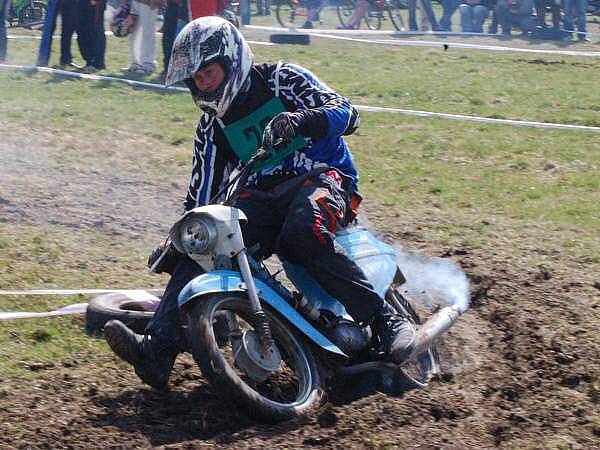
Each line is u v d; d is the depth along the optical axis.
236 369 11.63
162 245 11.77
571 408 10.98
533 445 9.95
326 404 10.70
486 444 10.00
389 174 23.14
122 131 26.16
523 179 23.19
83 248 16.78
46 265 15.76
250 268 10.95
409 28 58.72
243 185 10.77
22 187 20.12
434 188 21.92
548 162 24.70
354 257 11.62
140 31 36.75
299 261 10.94
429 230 18.83
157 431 10.06
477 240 18.19
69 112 28.23
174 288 10.94
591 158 25.52
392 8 60.38
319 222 10.82
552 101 33.62
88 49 37.31
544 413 10.81
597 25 61.88
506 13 55.78
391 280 11.78
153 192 20.59
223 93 10.99
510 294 15.12
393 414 10.60
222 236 10.45
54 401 10.65
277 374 11.72
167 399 10.95
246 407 9.92
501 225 19.28
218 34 10.86
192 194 11.91
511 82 37.78
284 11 69.38
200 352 9.82
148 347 10.72
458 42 52.19
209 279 10.18
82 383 11.22
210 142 11.72
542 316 14.08
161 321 10.84
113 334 10.47
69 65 37.72
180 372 11.68
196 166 11.87
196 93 11.04
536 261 16.94
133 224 18.30
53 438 9.71
